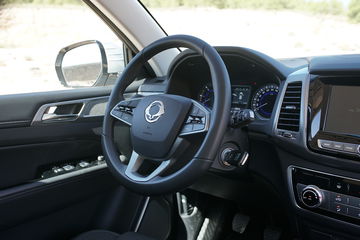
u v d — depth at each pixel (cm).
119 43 185
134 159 110
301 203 122
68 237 152
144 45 176
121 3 165
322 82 112
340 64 109
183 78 153
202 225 177
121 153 142
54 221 147
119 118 117
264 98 142
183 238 178
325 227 120
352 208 110
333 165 110
